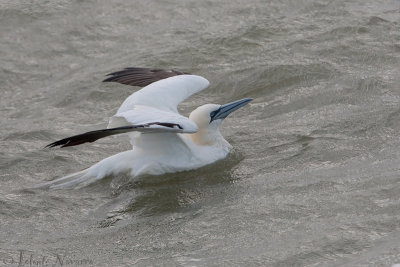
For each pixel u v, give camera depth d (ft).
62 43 69.67
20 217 43.93
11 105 61.57
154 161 47.98
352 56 63.57
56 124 57.82
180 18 72.69
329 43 65.92
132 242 40.50
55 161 51.52
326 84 59.57
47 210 44.73
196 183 47.26
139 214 43.93
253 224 40.91
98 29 71.36
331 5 73.05
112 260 38.58
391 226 38.78
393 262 35.22
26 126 57.57
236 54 65.82
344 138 50.85
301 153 49.55
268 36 68.18
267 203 43.24
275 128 53.93
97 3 75.00
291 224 40.34
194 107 59.16
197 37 69.00
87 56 67.92
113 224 42.88
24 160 51.55
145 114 43.78
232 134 53.78
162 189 46.68
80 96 62.03
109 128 44.86
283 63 62.90
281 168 48.06
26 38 70.13
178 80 49.73
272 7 73.36
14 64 66.90
